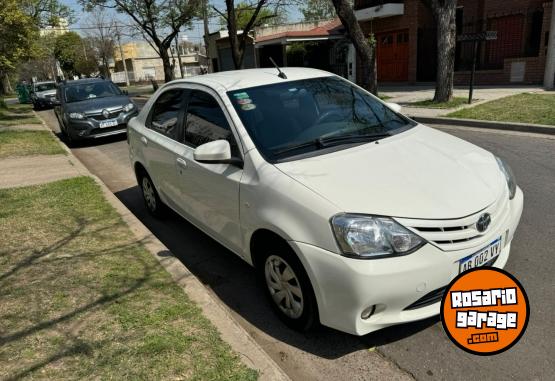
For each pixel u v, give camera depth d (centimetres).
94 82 1244
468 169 309
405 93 1619
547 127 812
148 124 497
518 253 384
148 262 383
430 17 1978
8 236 461
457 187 284
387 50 2152
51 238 449
